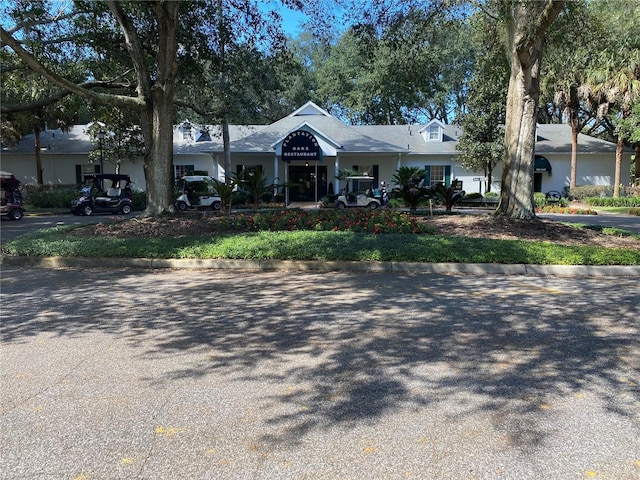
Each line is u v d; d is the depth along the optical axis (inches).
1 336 209.9
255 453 119.9
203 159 1251.2
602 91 1031.6
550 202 1074.1
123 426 133.3
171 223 490.0
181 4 546.3
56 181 1286.9
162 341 202.5
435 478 109.4
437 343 196.9
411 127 1344.7
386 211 534.9
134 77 675.4
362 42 518.3
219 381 162.4
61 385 159.9
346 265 350.0
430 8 492.4
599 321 226.1
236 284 307.7
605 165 1275.8
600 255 350.3
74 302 266.1
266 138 1178.6
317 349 191.5
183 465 115.1
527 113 495.8
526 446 122.0
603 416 137.2
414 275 332.8
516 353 185.8
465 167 1181.1
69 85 444.5
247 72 697.6
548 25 437.4
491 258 350.3
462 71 1328.7
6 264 382.3
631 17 911.7
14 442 125.7
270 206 954.7
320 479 109.3
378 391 153.9
